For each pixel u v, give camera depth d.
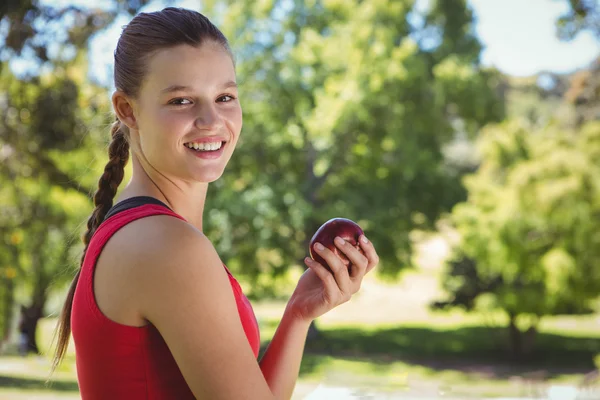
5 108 9.82
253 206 20.83
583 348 21.95
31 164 10.40
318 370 18.45
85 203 10.99
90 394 1.13
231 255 20.73
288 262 21.69
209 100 1.19
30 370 12.41
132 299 1.05
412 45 21.81
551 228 18.95
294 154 23.03
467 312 21.61
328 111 21.12
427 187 23.36
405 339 23.28
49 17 8.41
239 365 1.05
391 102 21.55
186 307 1.03
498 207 19.27
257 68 22.62
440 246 34.06
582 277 18.84
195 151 1.19
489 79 24.94
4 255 11.74
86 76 9.57
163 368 1.08
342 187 22.77
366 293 29.78
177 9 1.21
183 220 1.10
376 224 22.25
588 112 21.84
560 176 18.78
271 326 22.94
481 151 20.23
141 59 1.18
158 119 1.18
